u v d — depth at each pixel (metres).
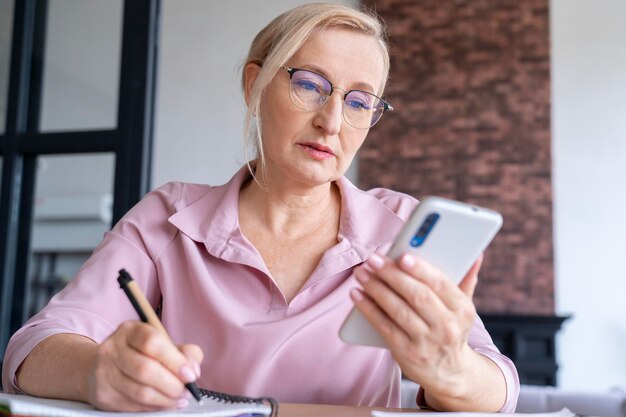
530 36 5.30
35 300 5.56
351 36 1.08
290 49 1.06
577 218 5.12
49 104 3.08
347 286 1.08
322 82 1.05
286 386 1.04
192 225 1.13
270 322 1.05
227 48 5.54
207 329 1.07
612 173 5.14
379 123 5.41
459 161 5.29
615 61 5.24
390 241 1.13
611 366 4.92
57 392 0.78
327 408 0.82
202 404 0.73
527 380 4.87
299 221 1.14
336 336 1.05
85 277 1.08
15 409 0.59
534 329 4.90
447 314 0.68
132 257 1.12
